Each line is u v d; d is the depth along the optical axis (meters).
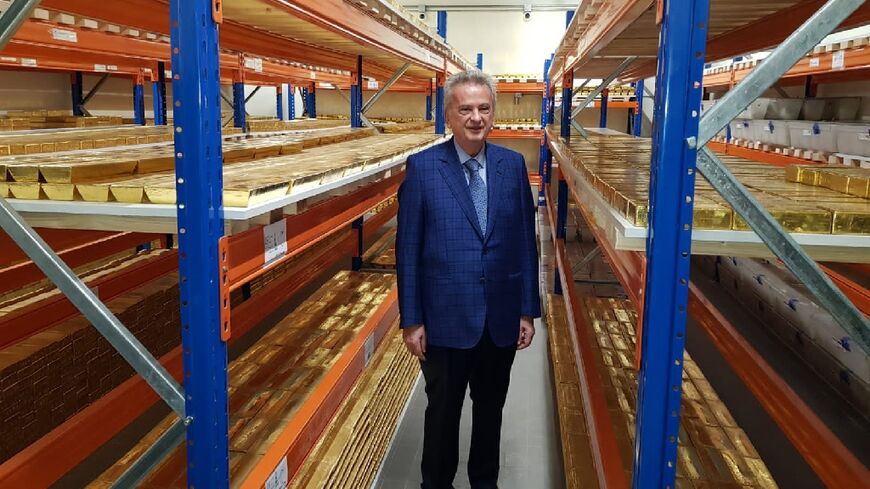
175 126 1.58
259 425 2.54
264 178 2.07
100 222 1.74
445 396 2.92
